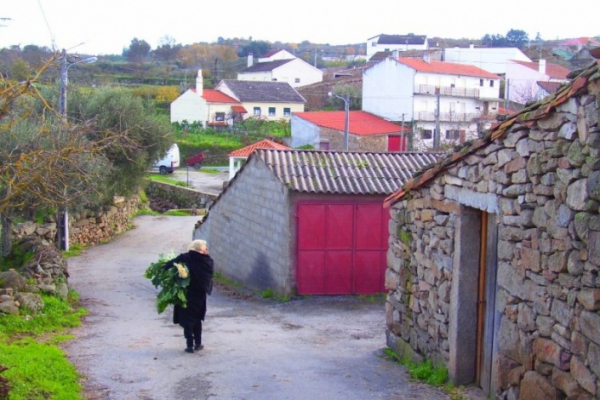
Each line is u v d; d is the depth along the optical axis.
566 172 5.55
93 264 21.98
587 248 5.29
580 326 5.42
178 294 9.27
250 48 133.88
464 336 7.73
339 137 51.91
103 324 11.99
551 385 5.87
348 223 15.74
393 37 110.88
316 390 7.77
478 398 7.27
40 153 9.84
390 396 7.50
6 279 12.36
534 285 6.16
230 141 59.31
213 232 22.16
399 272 9.59
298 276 15.69
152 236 29.02
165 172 50.81
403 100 56.69
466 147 7.33
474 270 7.66
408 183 9.01
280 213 15.94
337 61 123.38
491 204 6.89
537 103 5.95
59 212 23.42
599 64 4.95
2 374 6.81
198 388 7.80
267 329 11.83
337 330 11.83
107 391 7.58
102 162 18.20
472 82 60.38
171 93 72.62
